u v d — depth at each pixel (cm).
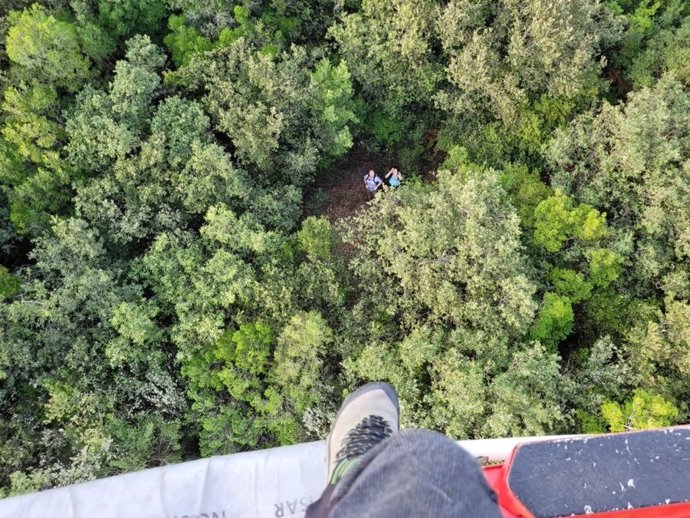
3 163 1952
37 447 1862
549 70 2062
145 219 2044
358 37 2216
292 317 1856
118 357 1825
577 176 2164
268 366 1981
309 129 2283
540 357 1770
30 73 2064
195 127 2125
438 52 2408
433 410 1764
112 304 1920
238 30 2212
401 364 1873
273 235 2036
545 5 1970
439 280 1917
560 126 2223
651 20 2388
